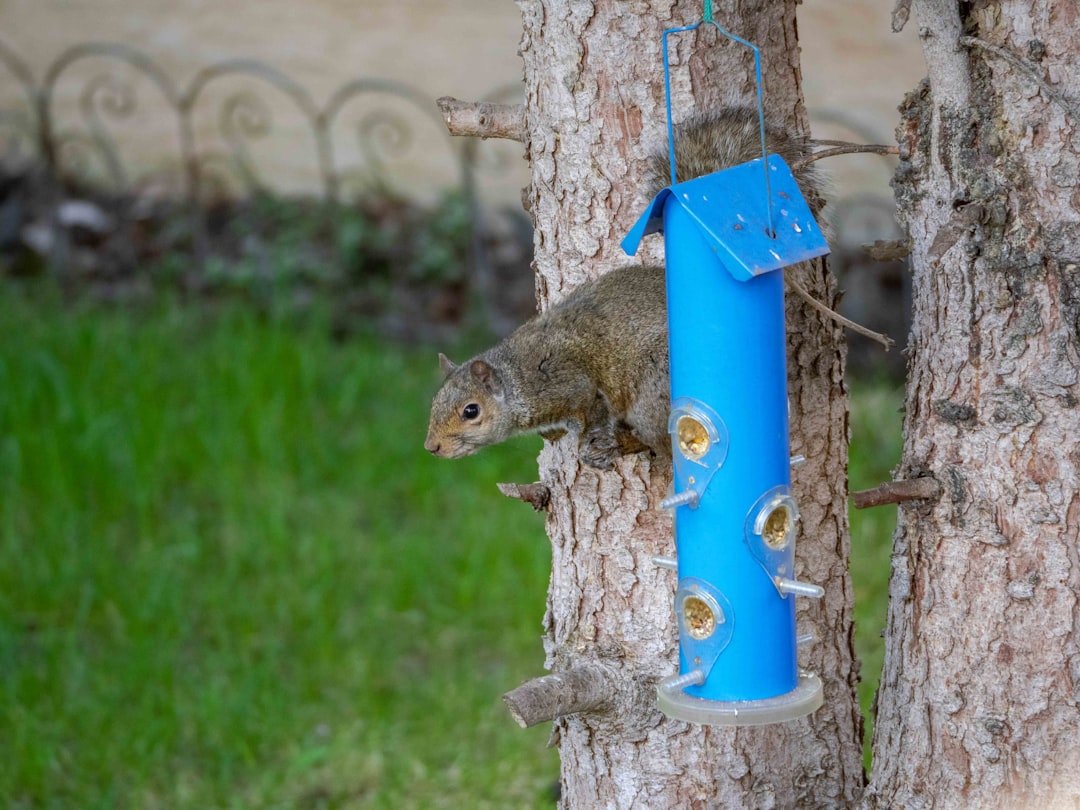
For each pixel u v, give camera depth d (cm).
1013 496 549
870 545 1205
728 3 621
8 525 1249
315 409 1474
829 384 665
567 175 655
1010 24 527
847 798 685
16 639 1115
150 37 2138
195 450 1380
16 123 2112
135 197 2017
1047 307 534
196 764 988
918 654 584
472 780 959
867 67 1822
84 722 1016
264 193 1944
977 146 541
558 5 629
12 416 1395
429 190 1967
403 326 1703
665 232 582
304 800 951
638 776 664
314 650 1109
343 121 2045
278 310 1647
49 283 1758
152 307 1711
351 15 2044
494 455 1362
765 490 573
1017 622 555
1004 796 566
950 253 552
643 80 626
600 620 665
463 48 2019
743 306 561
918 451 576
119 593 1173
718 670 581
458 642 1136
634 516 653
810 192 632
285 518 1297
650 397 663
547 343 680
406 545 1236
